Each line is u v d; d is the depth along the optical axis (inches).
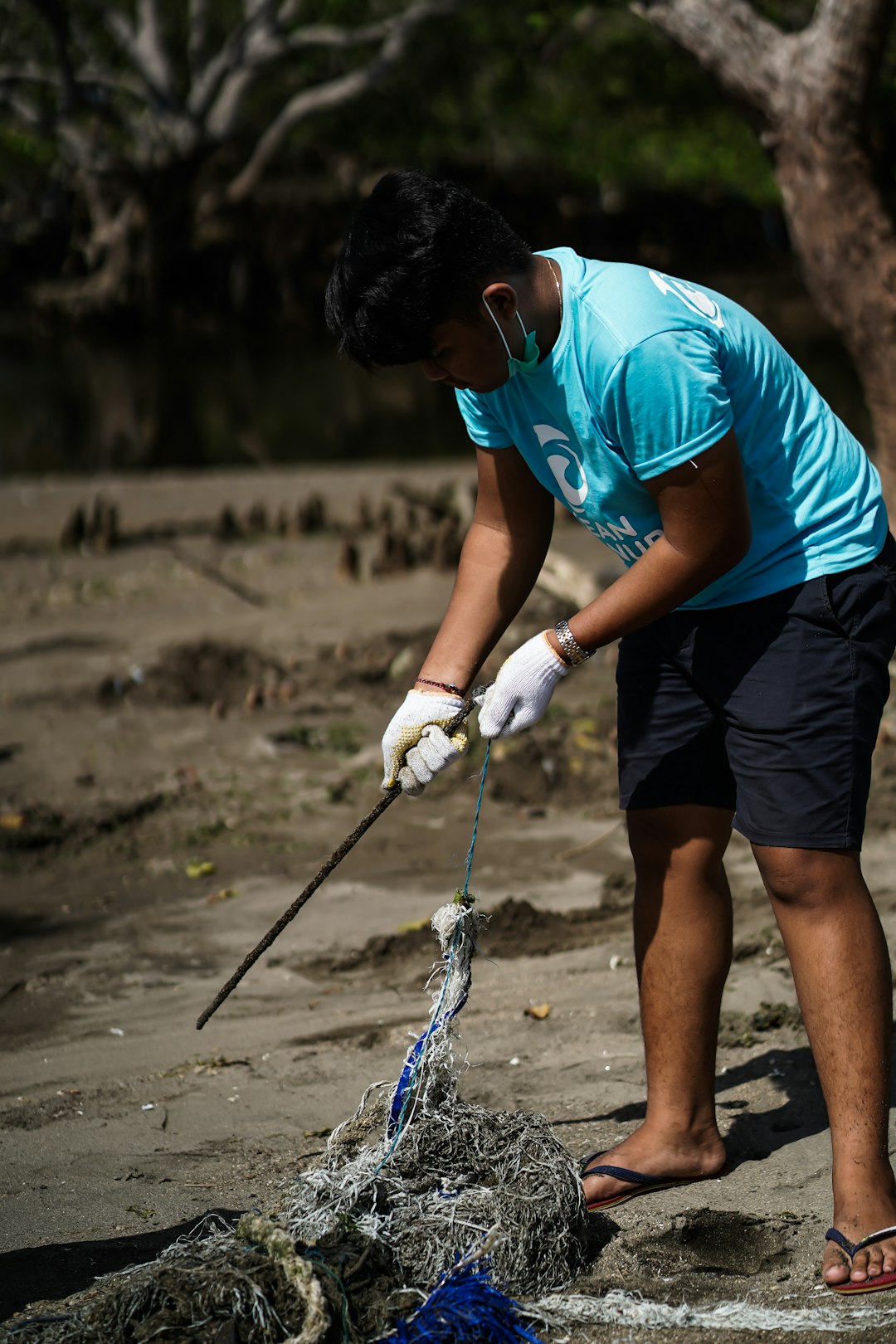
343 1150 143.3
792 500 133.9
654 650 143.9
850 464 137.3
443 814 274.7
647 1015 148.5
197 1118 168.9
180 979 210.2
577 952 211.2
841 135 318.3
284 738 314.3
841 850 133.4
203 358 1237.7
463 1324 120.6
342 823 271.4
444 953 144.2
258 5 1264.8
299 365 1187.9
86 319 1481.3
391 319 123.4
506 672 135.3
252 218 1557.6
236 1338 117.8
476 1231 129.6
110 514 492.7
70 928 230.7
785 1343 121.7
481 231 123.4
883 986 133.7
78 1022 197.9
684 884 145.5
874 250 321.7
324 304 128.5
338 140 1544.0
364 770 296.8
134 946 222.7
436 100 1475.1
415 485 560.4
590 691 334.6
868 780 134.6
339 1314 120.4
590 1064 176.7
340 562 442.0
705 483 125.1
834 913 133.7
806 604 132.8
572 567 393.1
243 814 276.8
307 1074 178.9
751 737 135.0
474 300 123.9
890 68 461.7
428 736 140.6
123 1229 144.6
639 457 126.3
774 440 133.4
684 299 128.7
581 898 233.5
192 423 871.7
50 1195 152.2
